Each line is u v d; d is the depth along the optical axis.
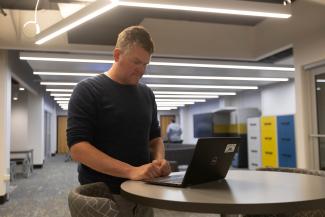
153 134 1.69
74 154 1.31
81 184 1.39
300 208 0.91
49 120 15.00
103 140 1.43
